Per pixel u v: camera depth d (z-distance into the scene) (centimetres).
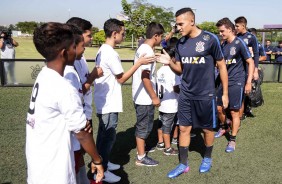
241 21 504
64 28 161
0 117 532
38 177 161
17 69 817
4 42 836
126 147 417
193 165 363
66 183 165
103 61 288
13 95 718
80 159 230
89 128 167
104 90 296
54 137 161
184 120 334
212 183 318
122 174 336
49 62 163
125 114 579
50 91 156
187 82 325
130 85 884
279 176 333
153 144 432
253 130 494
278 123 533
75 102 160
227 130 486
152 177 330
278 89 863
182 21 304
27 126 167
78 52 212
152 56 296
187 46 314
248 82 421
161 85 374
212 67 316
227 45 419
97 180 187
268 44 1170
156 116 575
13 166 344
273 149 412
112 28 289
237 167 357
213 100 322
